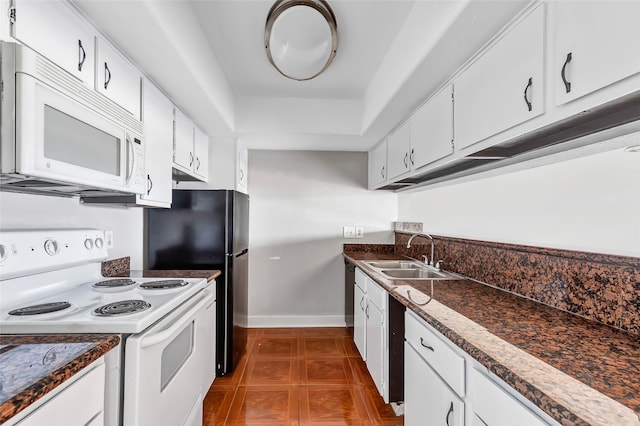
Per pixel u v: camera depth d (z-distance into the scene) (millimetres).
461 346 977
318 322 3549
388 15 1691
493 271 1750
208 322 1922
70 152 1068
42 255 1345
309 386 2311
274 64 1958
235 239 2490
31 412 666
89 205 1750
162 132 1878
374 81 2402
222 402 2109
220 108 2281
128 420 1039
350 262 3168
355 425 1886
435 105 1823
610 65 800
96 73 1266
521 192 1620
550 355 862
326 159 3564
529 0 1059
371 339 2262
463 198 2199
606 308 1103
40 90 915
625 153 1087
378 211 3602
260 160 3518
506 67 1195
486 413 903
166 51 1447
